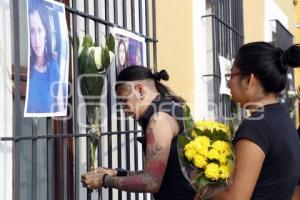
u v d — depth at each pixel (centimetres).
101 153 291
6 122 248
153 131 239
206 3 501
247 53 205
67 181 297
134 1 351
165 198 245
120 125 321
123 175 259
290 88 677
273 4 812
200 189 200
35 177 234
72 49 267
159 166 237
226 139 202
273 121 200
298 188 260
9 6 251
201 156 197
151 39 351
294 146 203
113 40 274
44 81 230
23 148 272
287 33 891
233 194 194
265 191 197
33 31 222
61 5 245
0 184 244
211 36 489
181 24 443
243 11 633
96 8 289
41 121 282
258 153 194
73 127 262
